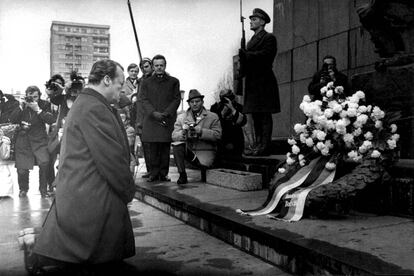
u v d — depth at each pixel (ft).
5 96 23.58
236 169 21.97
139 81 25.67
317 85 21.31
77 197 9.55
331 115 14.40
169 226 15.75
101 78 10.39
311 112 14.90
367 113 14.49
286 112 31.12
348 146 14.14
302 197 13.29
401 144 15.90
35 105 22.40
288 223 12.58
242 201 16.40
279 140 25.21
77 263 9.53
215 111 25.52
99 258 9.66
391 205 13.66
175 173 28.37
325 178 14.23
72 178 9.66
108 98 10.57
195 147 22.74
